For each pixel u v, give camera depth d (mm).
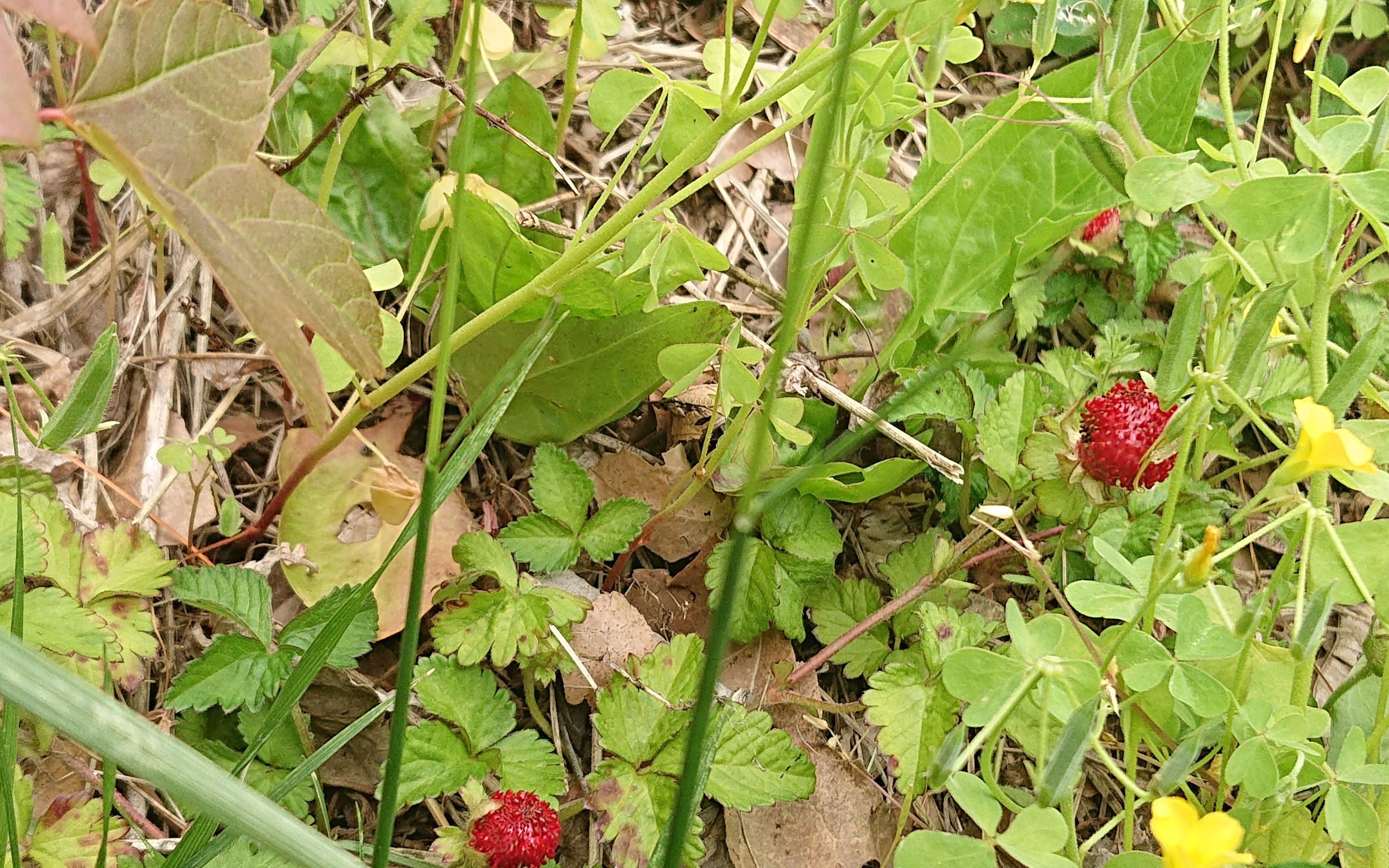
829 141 177
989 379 274
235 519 242
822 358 279
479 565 240
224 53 175
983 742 201
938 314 278
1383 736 221
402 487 253
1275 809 214
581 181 294
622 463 269
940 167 269
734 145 309
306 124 254
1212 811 241
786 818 244
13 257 249
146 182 172
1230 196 211
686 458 272
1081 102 233
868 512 278
